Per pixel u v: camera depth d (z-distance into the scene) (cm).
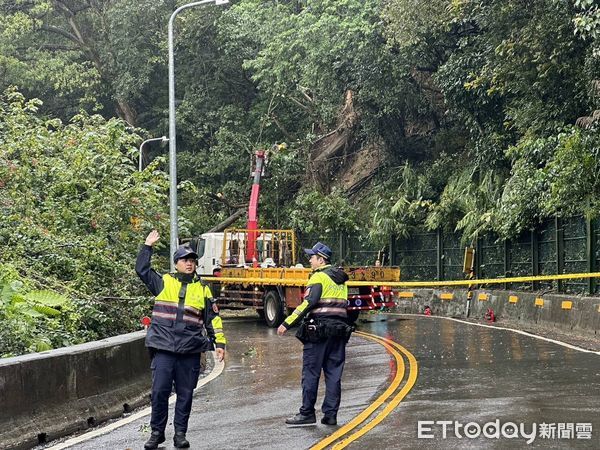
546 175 2412
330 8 3656
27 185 1909
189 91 4844
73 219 1905
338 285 977
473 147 3288
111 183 2012
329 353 967
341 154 4397
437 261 3181
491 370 1315
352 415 995
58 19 5184
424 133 3925
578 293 2269
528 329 2105
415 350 1656
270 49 4069
